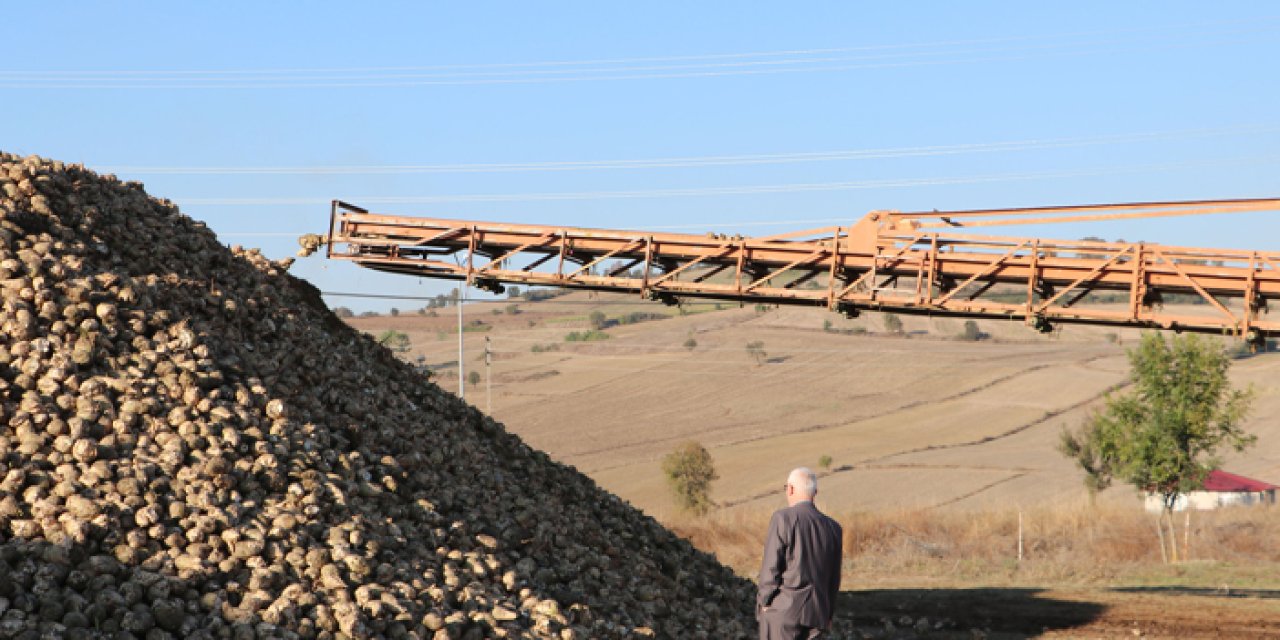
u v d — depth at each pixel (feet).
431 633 30.66
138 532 29.53
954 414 315.37
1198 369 127.03
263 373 40.70
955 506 204.54
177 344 38.73
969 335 435.94
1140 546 114.21
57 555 27.61
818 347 418.92
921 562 98.73
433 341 472.44
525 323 518.78
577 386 371.97
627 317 515.50
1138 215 65.26
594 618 36.65
